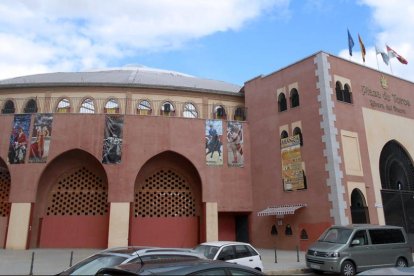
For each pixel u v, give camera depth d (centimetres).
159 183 2447
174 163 2458
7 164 2217
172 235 2364
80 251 2058
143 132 2339
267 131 2503
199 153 2419
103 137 2278
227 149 2511
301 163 2234
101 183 2364
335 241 1407
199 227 2414
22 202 2156
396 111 2594
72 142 2255
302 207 2172
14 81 3027
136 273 438
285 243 2244
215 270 460
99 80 2908
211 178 2409
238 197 2456
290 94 2408
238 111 2875
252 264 1248
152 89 2744
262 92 2609
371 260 1379
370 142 2320
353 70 2400
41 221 2242
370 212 2155
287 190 2286
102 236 2256
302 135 2266
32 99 2645
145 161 2294
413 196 2480
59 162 2319
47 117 2284
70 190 2336
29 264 1526
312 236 2088
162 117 2394
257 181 2491
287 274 1423
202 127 2473
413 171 2566
